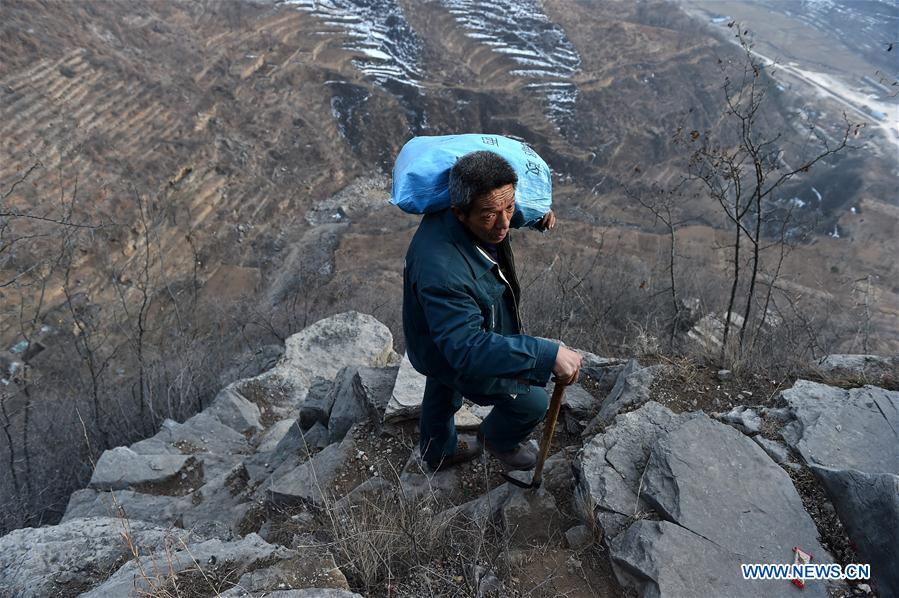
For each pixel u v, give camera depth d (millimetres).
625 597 2174
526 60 67312
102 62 44188
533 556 2363
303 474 3490
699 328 6023
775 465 2471
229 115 48688
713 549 2162
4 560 2717
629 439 2723
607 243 30328
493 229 1972
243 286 32812
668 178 54469
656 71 69000
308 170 48406
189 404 7574
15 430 7285
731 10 92562
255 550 2312
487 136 2285
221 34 56250
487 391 2275
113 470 4773
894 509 2076
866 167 46750
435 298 1987
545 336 7266
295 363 7066
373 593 2266
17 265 22266
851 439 2590
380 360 7305
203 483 4754
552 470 2797
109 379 9773
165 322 14484
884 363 3307
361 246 37062
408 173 2072
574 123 61344
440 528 2506
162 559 2355
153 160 39281
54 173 34000
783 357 4043
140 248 30344
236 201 40938
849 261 35000
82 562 2629
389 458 3467
